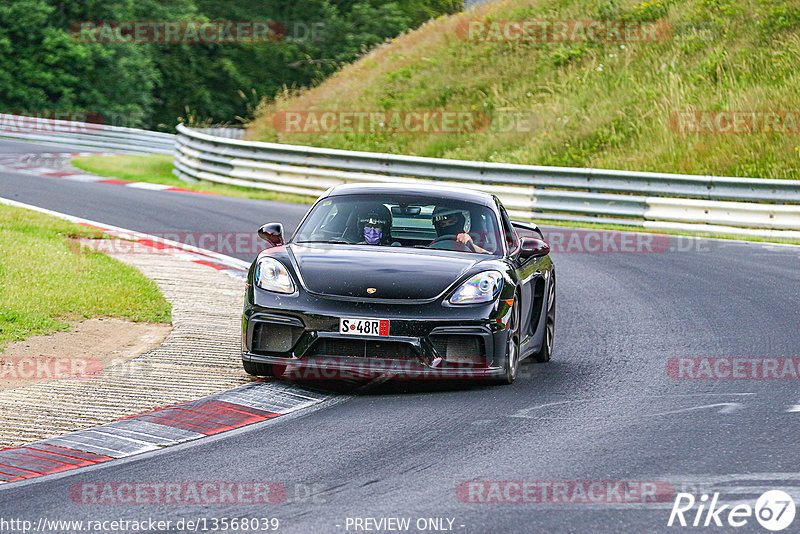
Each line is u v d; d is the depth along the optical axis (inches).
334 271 1044.5
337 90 4589.1
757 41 3858.3
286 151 3211.1
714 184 2576.3
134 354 1164.5
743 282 1806.1
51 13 6279.5
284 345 1022.4
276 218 2487.7
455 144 3846.0
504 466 775.1
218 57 7327.8
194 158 3560.5
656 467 771.4
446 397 1018.1
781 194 2500.0
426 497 700.0
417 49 4771.2
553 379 1108.5
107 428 884.6
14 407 940.0
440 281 1033.5
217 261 1866.4
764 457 797.9
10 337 1183.6
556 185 2800.2
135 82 6501.0
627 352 1254.3
